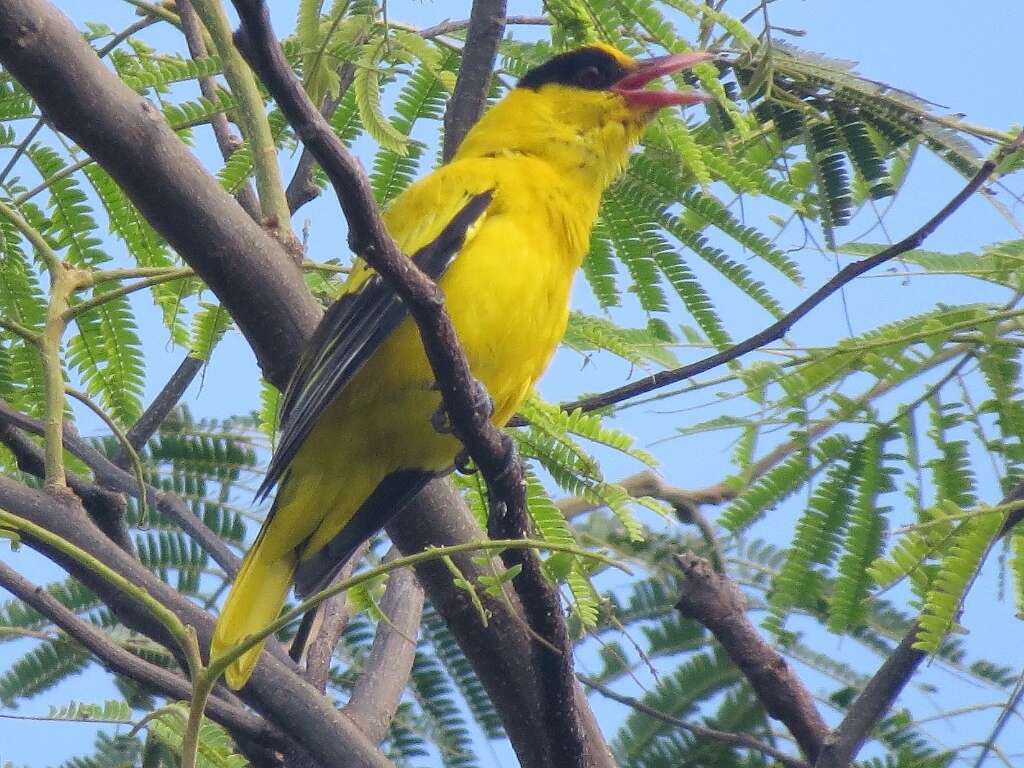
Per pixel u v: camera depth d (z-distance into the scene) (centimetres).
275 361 972
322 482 1007
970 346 988
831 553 978
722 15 1011
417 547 1024
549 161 1086
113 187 1080
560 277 1030
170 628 625
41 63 837
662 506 980
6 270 1066
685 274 1091
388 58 1105
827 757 888
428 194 1027
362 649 1282
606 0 1073
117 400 1101
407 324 970
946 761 959
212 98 1154
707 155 1064
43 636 940
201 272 938
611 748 1081
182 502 1188
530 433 966
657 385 1045
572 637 1140
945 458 976
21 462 982
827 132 1041
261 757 939
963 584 802
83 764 1003
